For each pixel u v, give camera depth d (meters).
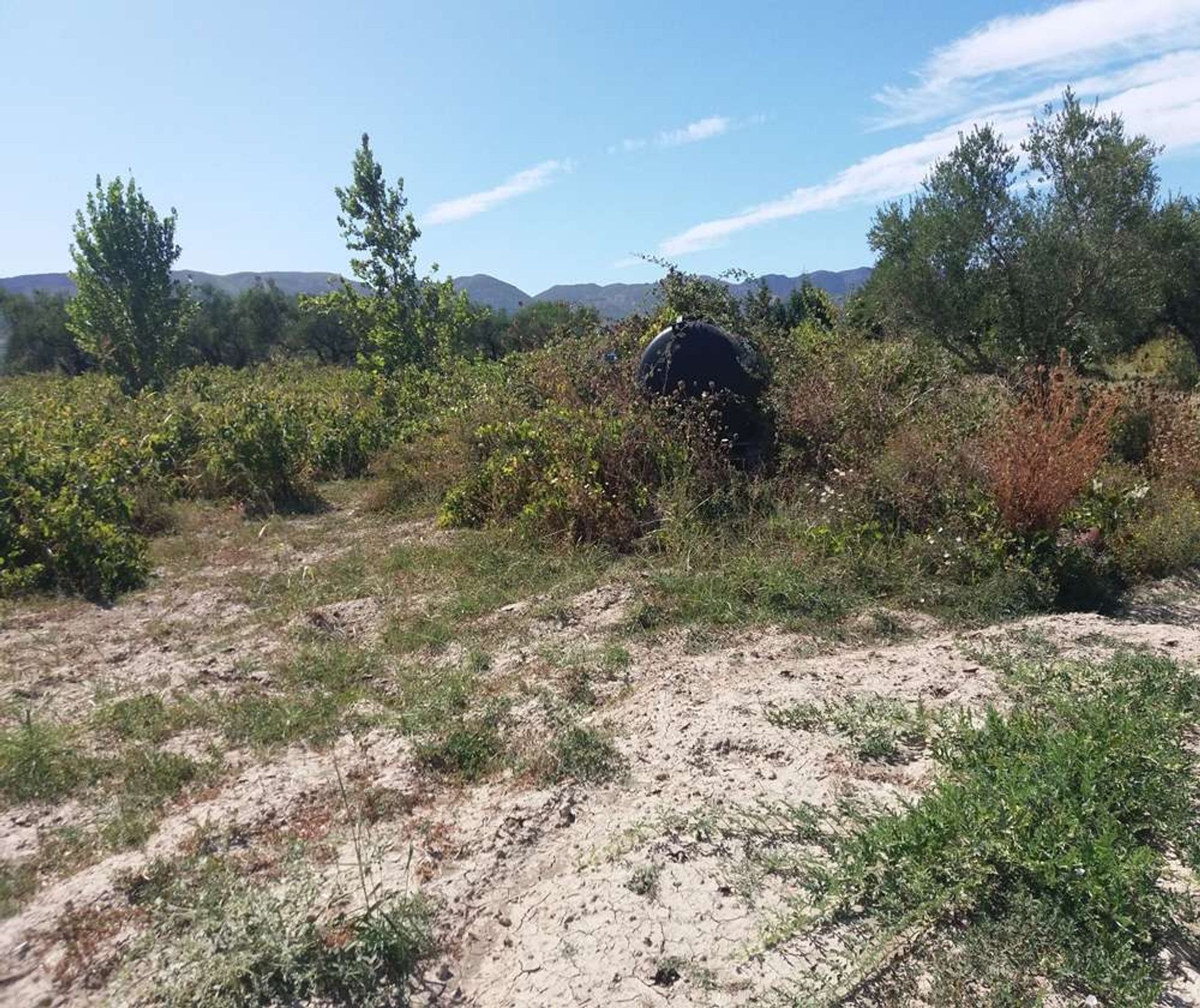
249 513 9.65
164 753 4.06
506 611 5.91
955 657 4.77
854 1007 2.43
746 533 6.93
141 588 6.95
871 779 3.53
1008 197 14.98
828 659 4.94
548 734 4.13
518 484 8.14
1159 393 9.20
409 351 21.83
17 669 5.23
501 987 2.62
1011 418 7.16
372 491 9.93
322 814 3.53
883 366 9.27
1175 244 17.50
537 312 25.80
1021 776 3.11
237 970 2.56
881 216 16.66
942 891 2.73
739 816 3.27
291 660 5.26
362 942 2.68
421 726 4.25
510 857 3.23
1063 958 2.53
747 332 10.25
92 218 25.91
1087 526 6.48
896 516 6.83
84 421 11.55
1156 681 4.04
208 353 44.62
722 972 2.59
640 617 5.59
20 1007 2.57
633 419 7.98
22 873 3.20
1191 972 2.54
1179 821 3.06
